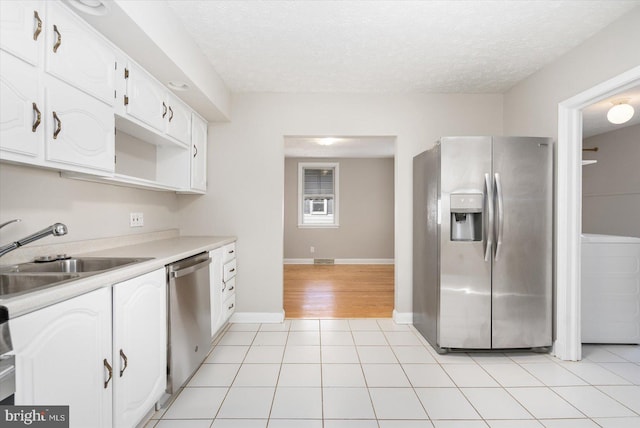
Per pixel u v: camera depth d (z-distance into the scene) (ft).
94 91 5.16
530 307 8.39
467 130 10.89
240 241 10.84
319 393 6.61
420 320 10.00
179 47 6.73
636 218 13.80
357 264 22.67
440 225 8.41
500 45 7.75
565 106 8.05
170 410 5.99
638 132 13.74
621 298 9.22
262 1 6.12
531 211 8.33
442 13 6.52
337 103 10.87
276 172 10.85
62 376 3.59
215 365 7.81
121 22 5.03
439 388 6.83
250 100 10.84
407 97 10.89
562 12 6.46
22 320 3.11
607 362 8.11
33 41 4.02
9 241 4.93
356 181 22.91
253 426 5.56
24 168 5.16
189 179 9.29
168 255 6.19
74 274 4.15
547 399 6.43
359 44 7.73
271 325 10.61
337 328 10.40
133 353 4.91
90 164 5.12
